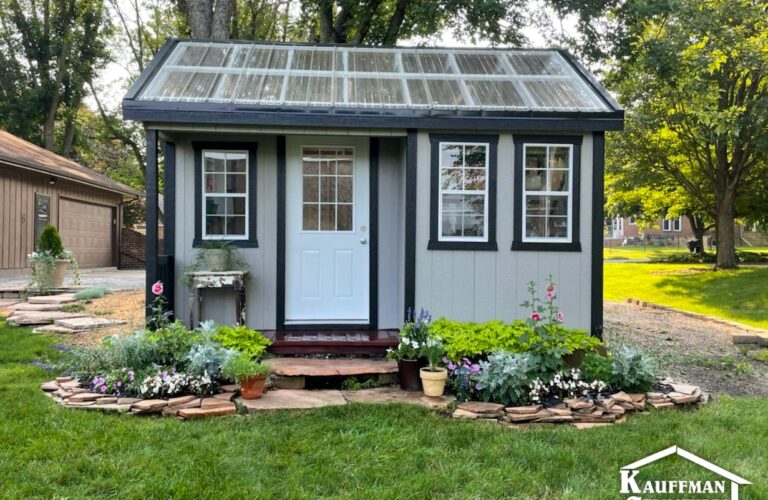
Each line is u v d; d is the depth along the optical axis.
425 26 11.38
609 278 15.98
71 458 3.09
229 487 2.80
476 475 3.04
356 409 4.10
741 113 12.40
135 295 9.32
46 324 7.21
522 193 5.68
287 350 5.39
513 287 5.66
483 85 6.21
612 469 3.17
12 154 11.55
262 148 6.09
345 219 6.27
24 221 12.26
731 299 11.35
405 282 5.59
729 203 15.85
